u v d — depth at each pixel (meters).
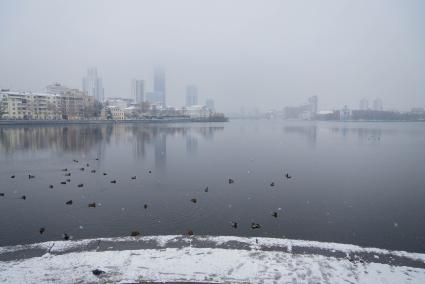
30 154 88.44
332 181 56.41
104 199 44.28
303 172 64.44
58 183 53.66
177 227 34.50
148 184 53.09
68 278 18.59
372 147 110.00
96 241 23.20
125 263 20.09
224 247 22.39
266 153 92.31
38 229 33.88
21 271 19.28
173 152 93.44
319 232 33.66
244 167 69.50
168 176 59.62
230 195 46.69
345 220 37.03
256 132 186.88
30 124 198.12
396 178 59.41
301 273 19.12
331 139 141.50
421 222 36.56
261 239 23.61
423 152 96.50
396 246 30.73
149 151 95.44
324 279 18.56
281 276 18.84
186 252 21.48
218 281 18.36
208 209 40.34
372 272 19.30
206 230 33.84
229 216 37.97
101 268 19.53
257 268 19.61
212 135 159.12
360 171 65.75
